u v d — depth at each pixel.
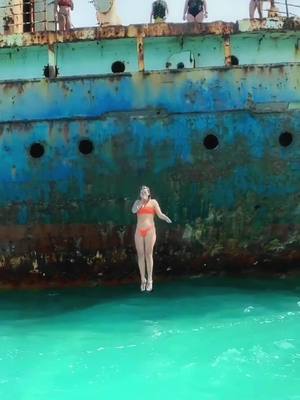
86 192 10.41
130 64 11.17
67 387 6.50
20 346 7.96
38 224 10.68
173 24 10.62
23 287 11.23
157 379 6.61
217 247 10.86
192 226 10.62
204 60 11.16
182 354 7.38
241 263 11.13
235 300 9.88
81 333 8.47
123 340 8.04
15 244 10.84
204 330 8.31
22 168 10.44
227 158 10.26
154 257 10.81
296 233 10.87
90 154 10.29
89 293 10.90
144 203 9.66
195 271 11.14
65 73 11.20
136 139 10.23
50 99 10.41
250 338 7.91
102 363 7.17
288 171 10.37
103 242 10.73
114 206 10.48
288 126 10.25
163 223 10.54
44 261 10.95
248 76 10.32
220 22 10.67
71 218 10.59
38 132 10.32
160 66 11.17
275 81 10.34
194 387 6.36
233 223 10.65
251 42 11.22
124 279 11.13
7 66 11.27
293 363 6.98
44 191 10.49
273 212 10.62
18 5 12.58
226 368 6.86
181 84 10.30
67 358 7.41
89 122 10.23
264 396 6.10
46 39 10.80
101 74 10.80
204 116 10.18
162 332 8.29
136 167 10.29
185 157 10.24
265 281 11.16
